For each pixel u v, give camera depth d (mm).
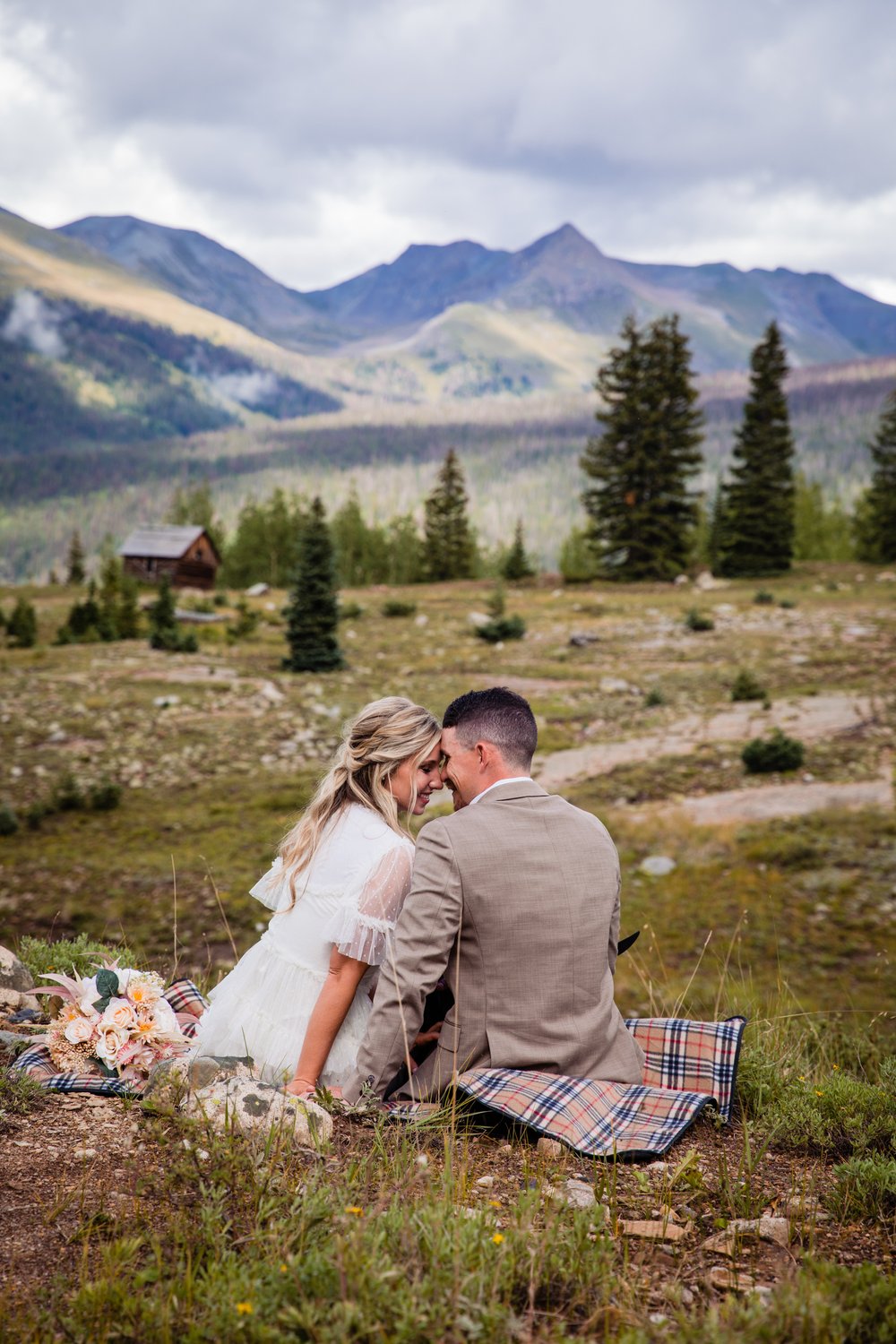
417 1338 1723
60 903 13742
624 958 10711
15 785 19984
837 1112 3266
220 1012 3221
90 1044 3076
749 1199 2508
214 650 37312
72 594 68125
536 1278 1925
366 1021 3115
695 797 17844
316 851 3104
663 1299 1996
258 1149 2439
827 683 26953
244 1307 1680
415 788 3193
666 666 30984
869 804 16250
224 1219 2129
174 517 84375
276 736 23906
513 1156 2711
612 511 54594
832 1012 8484
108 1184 2293
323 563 32781
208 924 12773
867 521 64938
